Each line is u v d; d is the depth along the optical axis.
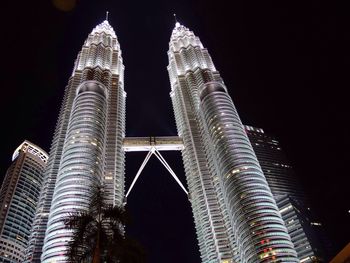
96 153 193.12
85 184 174.88
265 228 160.88
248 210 169.25
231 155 195.12
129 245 43.44
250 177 182.50
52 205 171.25
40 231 186.88
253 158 196.00
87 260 42.91
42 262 150.00
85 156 188.25
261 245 156.75
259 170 190.00
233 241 191.75
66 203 166.38
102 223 43.88
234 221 176.50
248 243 162.00
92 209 44.81
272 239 157.00
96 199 45.62
